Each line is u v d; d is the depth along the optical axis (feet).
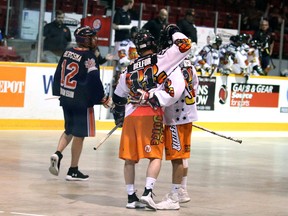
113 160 43.55
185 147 30.12
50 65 58.03
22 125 56.85
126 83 29.73
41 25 58.70
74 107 35.35
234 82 67.97
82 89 35.35
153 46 29.73
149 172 29.27
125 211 29.19
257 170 43.14
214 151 51.42
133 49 60.34
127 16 63.21
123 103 31.76
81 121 35.42
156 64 29.12
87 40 35.83
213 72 66.13
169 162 44.50
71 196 31.83
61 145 35.76
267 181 39.09
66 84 35.60
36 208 28.94
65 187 33.99
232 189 35.83
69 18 60.95
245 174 41.16
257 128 69.67
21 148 46.47
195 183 36.99
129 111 29.55
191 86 30.19
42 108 57.77
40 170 38.52
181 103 29.89
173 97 28.84
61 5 60.39
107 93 62.18
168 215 28.76
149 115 29.19
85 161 42.65
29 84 57.00
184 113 29.86
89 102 35.50
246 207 31.32
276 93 71.00
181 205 31.09
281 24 79.87
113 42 63.36
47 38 59.31
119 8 63.62
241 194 34.55
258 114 69.77
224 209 30.63
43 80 57.72
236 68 68.13
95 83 35.32
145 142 29.14
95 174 38.19
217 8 86.07
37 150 45.98
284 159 49.29
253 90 69.26
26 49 58.75
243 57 68.23
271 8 87.56
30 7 58.65
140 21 67.41
